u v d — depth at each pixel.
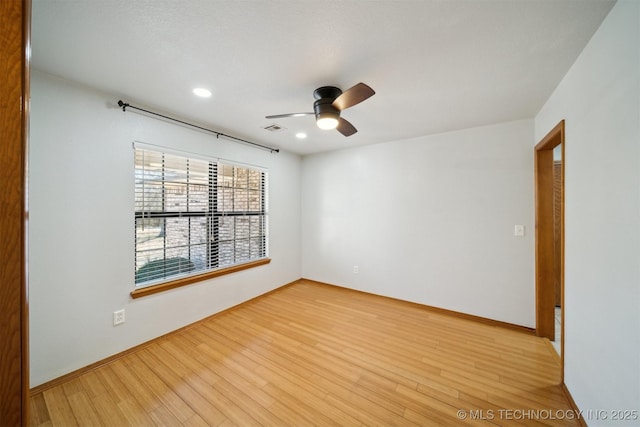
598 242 1.31
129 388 1.75
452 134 2.98
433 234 3.13
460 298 2.96
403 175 3.34
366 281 3.69
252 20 1.23
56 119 1.78
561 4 1.13
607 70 1.21
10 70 0.50
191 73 1.73
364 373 1.92
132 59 1.57
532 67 1.63
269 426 1.46
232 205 3.16
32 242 1.71
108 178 2.05
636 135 1.02
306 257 4.32
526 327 2.61
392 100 2.14
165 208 2.47
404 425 1.46
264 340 2.40
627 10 1.06
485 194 2.80
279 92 2.00
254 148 3.42
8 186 0.49
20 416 0.51
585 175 1.44
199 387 1.76
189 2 1.12
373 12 1.18
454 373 1.92
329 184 4.01
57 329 1.80
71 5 1.12
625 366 1.09
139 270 2.30
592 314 1.37
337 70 1.68
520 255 2.64
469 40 1.37
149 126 2.30
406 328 2.65
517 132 2.63
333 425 1.46
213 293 2.90
